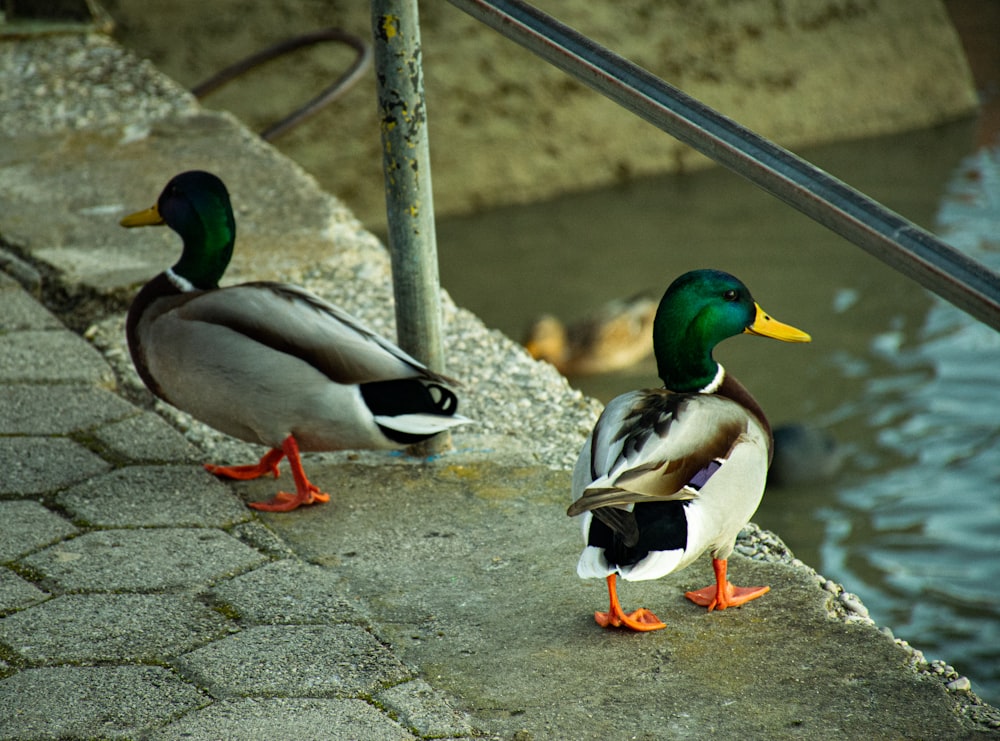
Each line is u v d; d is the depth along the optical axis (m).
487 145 15.08
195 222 4.68
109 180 7.46
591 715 3.35
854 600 3.96
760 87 16.98
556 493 4.59
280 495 4.52
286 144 13.88
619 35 15.97
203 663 3.51
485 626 3.78
